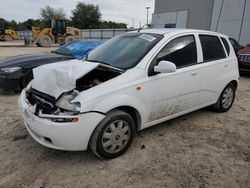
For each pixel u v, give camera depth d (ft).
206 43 13.37
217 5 63.46
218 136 12.23
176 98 11.69
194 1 75.20
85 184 8.44
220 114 15.30
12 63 18.13
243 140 11.87
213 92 13.94
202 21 73.15
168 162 9.82
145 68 10.27
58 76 9.11
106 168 9.34
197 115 15.05
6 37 125.18
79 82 10.23
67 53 22.21
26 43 87.86
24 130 12.50
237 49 34.37
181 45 11.94
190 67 12.07
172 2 85.10
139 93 10.02
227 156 10.38
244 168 9.54
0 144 11.06
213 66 13.35
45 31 88.79
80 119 8.48
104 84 9.23
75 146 8.82
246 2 54.54
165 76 10.87
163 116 11.56
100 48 13.11
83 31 137.59
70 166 9.45
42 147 10.81
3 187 8.25
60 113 8.59
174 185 8.48
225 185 8.54
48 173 9.01
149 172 9.15
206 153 10.57
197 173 9.16
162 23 91.15
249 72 28.60
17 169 9.23
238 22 57.06
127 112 10.39
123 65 10.61
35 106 9.30
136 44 11.64
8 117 14.24
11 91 18.28
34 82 10.05
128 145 10.30
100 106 8.87
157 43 11.06
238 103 17.89
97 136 9.11
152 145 11.10
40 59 19.04
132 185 8.43
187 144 11.32
